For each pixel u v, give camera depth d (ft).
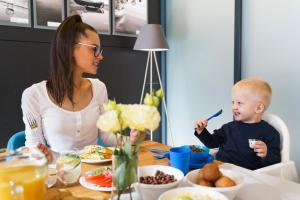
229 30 8.52
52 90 4.90
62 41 4.69
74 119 4.90
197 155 3.77
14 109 7.80
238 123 5.25
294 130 7.25
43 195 2.20
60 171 3.13
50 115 4.84
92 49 4.80
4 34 7.46
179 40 10.25
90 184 3.05
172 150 3.59
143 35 8.73
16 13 7.60
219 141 5.31
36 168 2.14
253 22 7.92
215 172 2.85
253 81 5.24
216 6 8.83
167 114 10.28
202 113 9.61
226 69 8.71
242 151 4.90
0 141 7.63
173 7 10.37
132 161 2.51
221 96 8.93
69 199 2.44
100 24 9.23
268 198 2.84
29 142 4.72
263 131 4.89
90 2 8.93
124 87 10.05
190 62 9.89
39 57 8.13
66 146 4.94
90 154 4.00
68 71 4.78
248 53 8.13
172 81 10.66
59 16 8.35
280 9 7.29
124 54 9.93
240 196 2.89
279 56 7.41
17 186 2.01
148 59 9.95
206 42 9.27
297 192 2.98
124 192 2.49
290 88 7.25
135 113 2.43
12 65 7.68
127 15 9.87
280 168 4.22
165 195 2.56
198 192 2.66
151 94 2.71
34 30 7.95
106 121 2.47
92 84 5.30
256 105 5.03
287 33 7.20
